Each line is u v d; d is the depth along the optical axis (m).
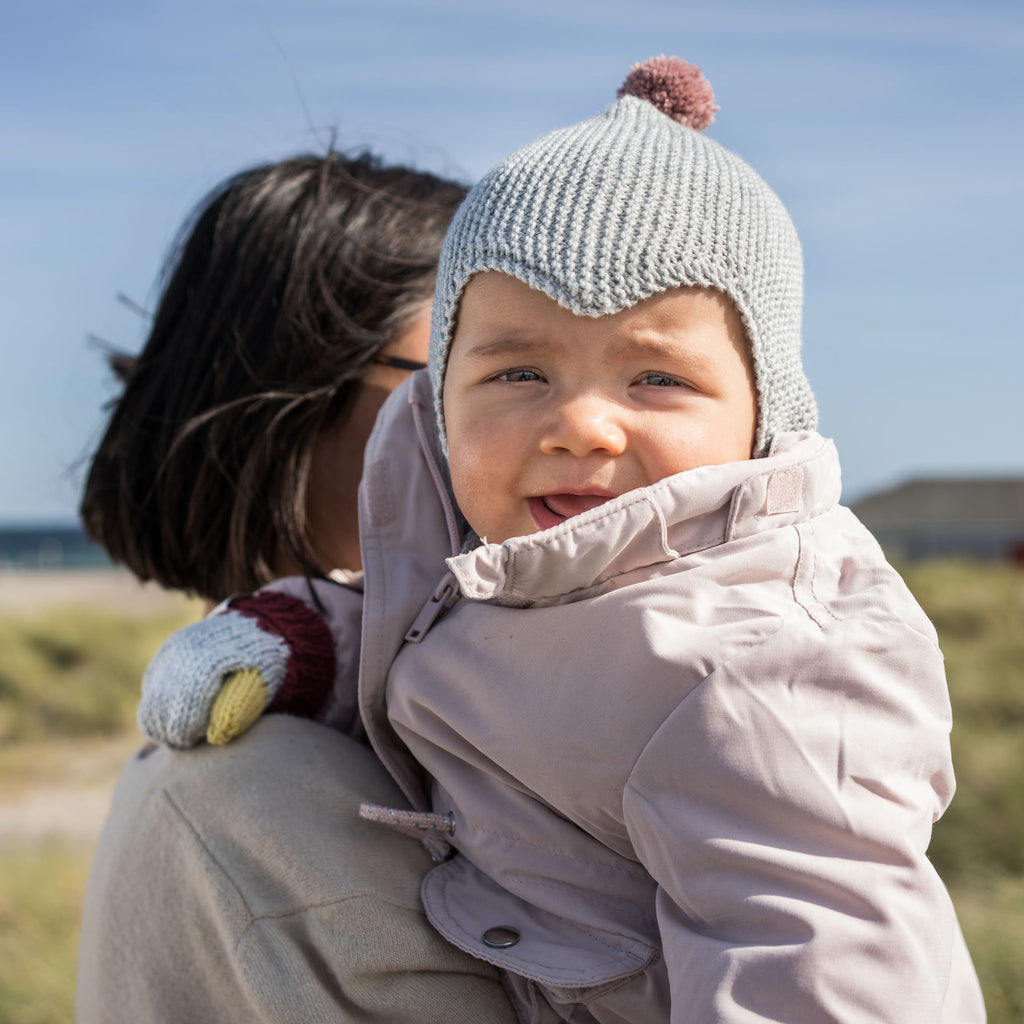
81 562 61.03
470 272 1.16
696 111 1.31
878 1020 0.86
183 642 1.28
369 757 1.29
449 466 1.22
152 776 1.31
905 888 0.92
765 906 0.92
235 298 1.56
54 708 9.65
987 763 5.75
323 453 1.53
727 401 1.13
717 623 1.04
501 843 1.13
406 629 1.23
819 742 0.97
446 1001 1.09
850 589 1.10
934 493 39.41
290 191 1.59
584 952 1.05
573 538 1.05
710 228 1.12
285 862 1.14
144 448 1.63
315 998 1.08
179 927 1.19
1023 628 10.13
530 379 1.13
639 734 1.02
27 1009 4.04
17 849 6.29
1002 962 3.64
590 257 1.08
